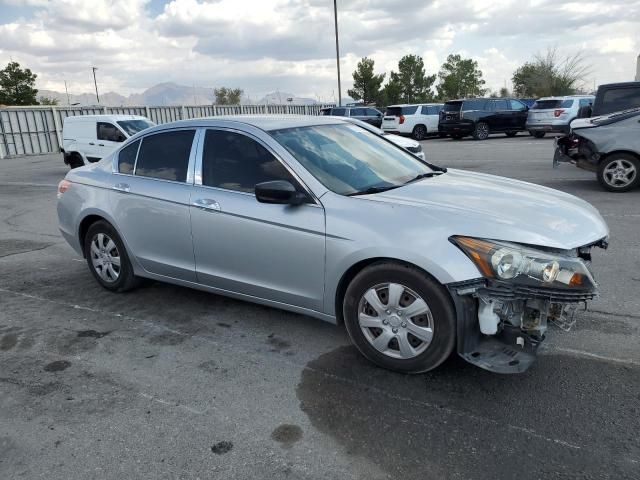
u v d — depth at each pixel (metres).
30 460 2.78
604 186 9.24
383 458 2.70
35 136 27.34
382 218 3.36
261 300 4.05
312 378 3.50
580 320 4.16
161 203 4.41
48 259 6.61
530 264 3.00
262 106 38.59
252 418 3.08
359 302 3.50
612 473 2.53
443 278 3.09
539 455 2.67
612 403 3.08
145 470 2.67
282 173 3.82
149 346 4.05
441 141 24.84
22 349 4.07
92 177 5.09
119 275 5.03
